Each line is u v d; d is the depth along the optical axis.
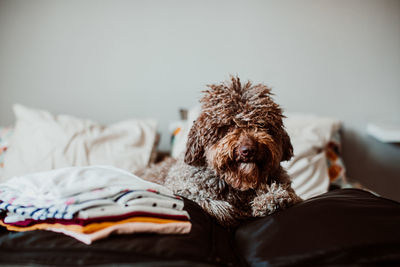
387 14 2.88
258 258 0.98
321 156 2.33
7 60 2.93
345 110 2.97
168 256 0.92
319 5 2.89
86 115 2.98
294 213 1.15
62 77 2.95
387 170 2.99
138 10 2.91
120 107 2.98
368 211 1.09
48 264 0.91
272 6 2.89
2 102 2.96
